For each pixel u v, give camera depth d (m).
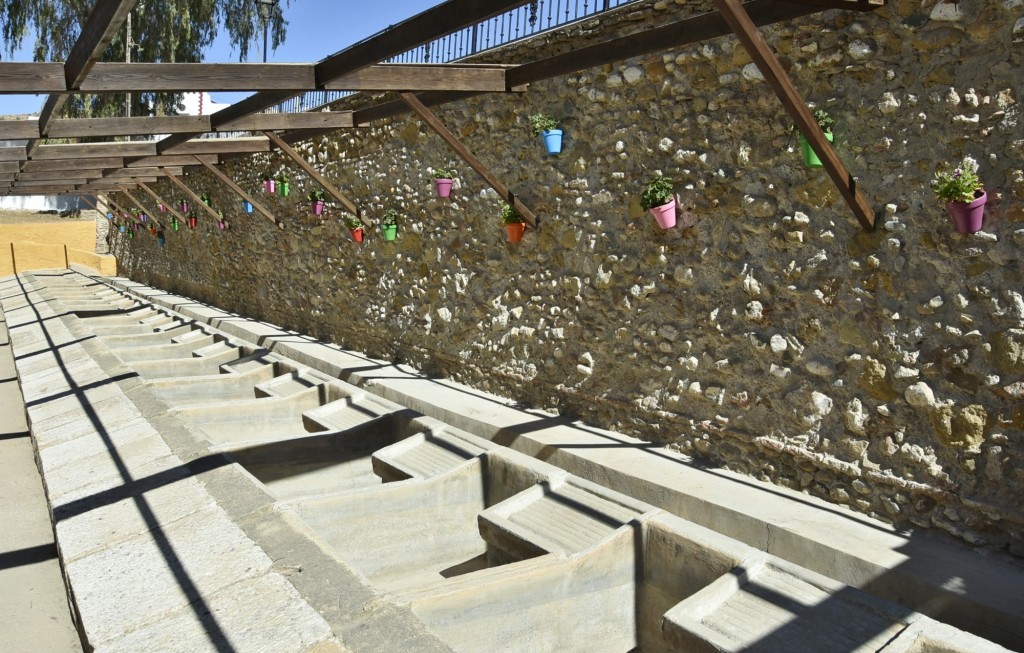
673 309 4.47
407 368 7.14
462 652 3.02
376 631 2.66
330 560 3.21
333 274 8.52
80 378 7.13
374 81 4.55
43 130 5.96
